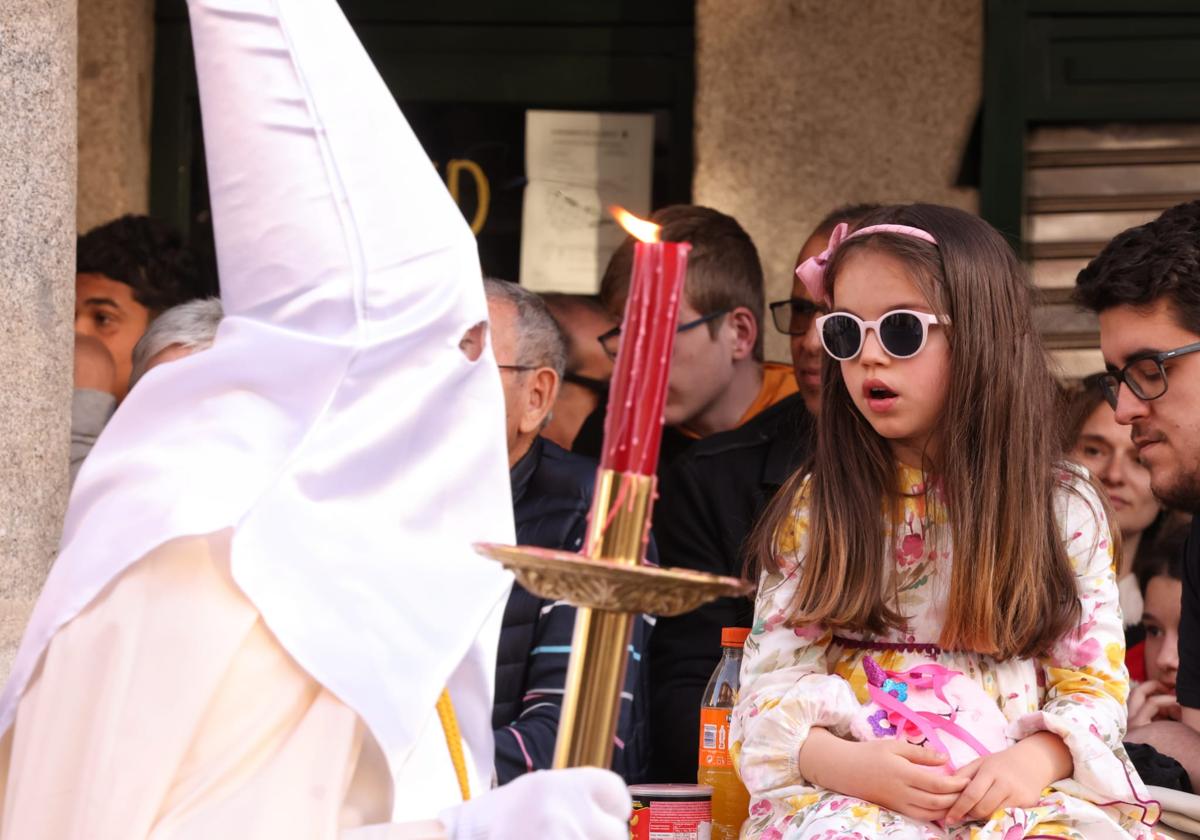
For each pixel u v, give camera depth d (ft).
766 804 9.18
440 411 5.94
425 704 5.45
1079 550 9.36
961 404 9.23
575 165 19.42
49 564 9.24
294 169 5.88
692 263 14.94
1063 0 18.26
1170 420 10.06
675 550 13.62
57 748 5.24
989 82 18.35
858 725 9.06
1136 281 10.03
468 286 6.06
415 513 5.81
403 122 6.17
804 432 13.65
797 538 9.78
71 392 9.57
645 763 12.23
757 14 18.86
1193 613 11.46
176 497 5.47
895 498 9.54
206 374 5.79
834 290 9.61
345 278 5.83
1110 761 8.58
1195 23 18.10
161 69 19.61
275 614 5.26
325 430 5.64
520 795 4.64
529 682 11.51
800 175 18.83
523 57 19.47
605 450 4.16
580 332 17.10
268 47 5.94
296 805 5.09
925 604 9.37
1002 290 9.45
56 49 9.24
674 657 13.15
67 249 9.39
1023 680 9.16
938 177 18.70
